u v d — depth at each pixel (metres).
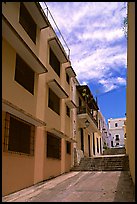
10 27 6.86
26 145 8.87
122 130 48.75
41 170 9.98
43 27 10.73
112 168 13.94
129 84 8.38
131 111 7.96
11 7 7.95
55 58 13.48
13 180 7.42
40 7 9.71
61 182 9.57
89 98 22.02
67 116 15.26
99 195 6.54
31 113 9.20
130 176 10.47
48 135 11.49
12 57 7.87
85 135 20.83
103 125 35.44
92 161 15.63
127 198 6.00
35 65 9.30
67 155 14.41
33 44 9.91
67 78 16.02
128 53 8.20
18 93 8.13
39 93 10.35
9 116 7.46
